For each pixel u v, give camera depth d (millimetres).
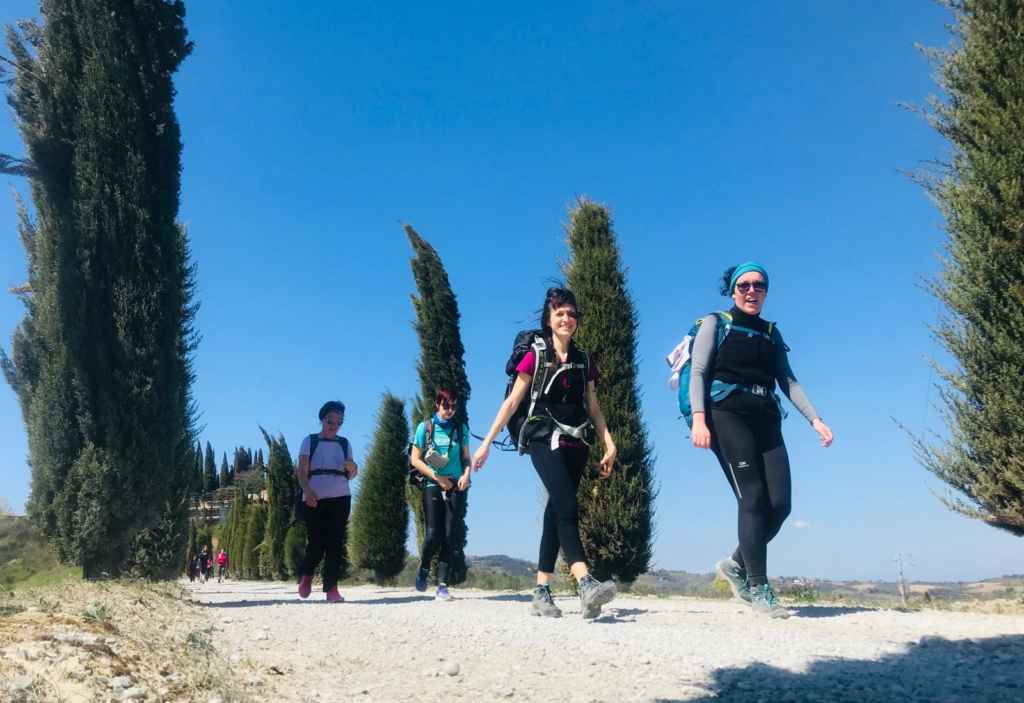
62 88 7332
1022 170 5941
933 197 6527
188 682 3037
